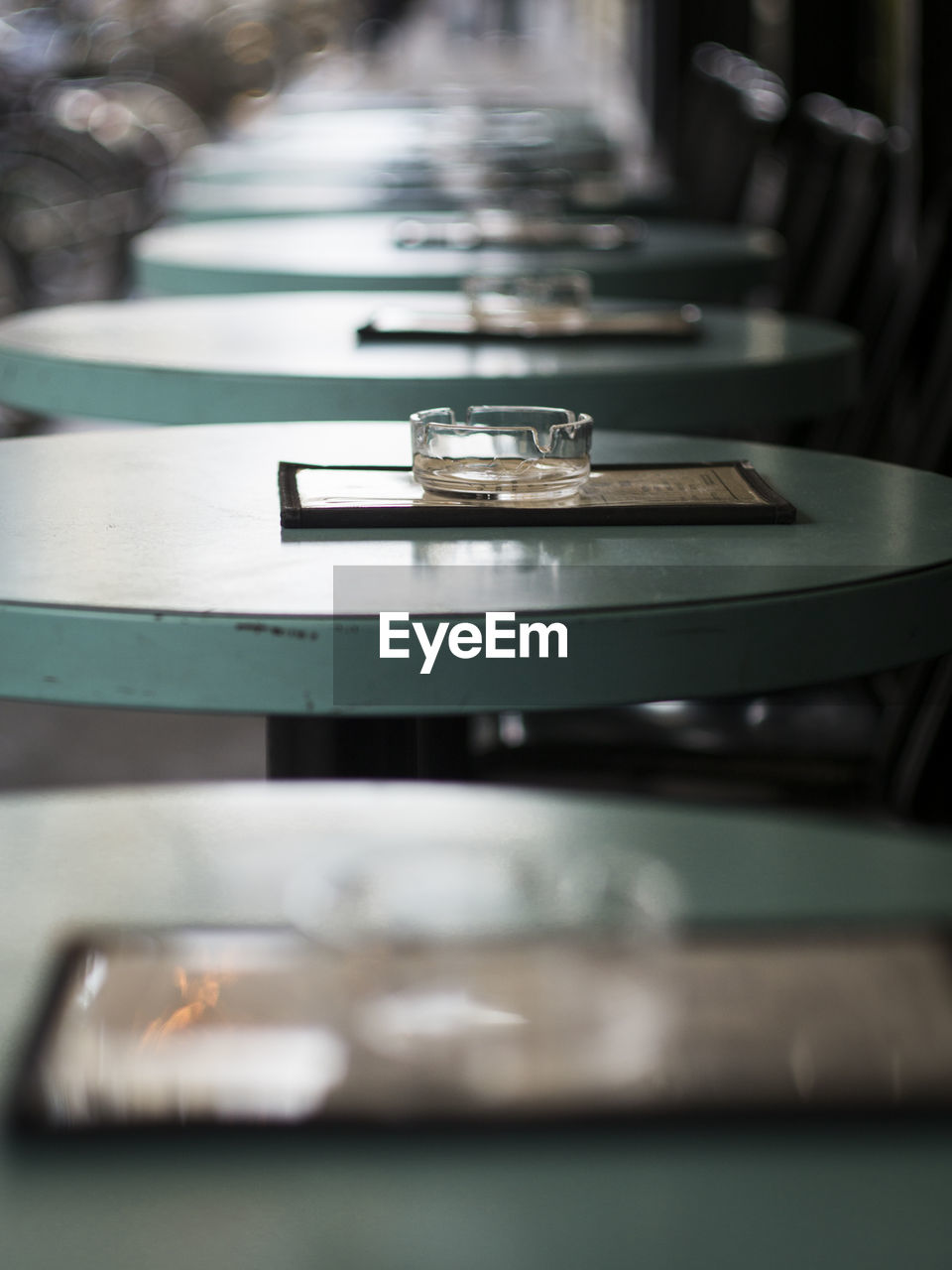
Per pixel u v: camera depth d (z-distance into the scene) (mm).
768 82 6324
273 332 2301
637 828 758
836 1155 464
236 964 534
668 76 9227
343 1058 489
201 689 1100
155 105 10734
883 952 537
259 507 1402
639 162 9680
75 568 1202
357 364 2037
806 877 702
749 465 1498
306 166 5324
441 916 649
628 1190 454
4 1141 469
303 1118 470
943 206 2438
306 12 16406
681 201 4531
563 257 3145
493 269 2910
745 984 516
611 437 1743
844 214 3512
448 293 2830
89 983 521
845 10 5117
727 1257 435
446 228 3299
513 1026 499
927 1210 449
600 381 1979
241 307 2582
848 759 1799
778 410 2096
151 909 678
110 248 8055
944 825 1717
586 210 4430
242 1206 448
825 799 1780
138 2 11430
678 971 526
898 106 4281
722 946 540
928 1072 481
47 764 3229
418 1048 491
